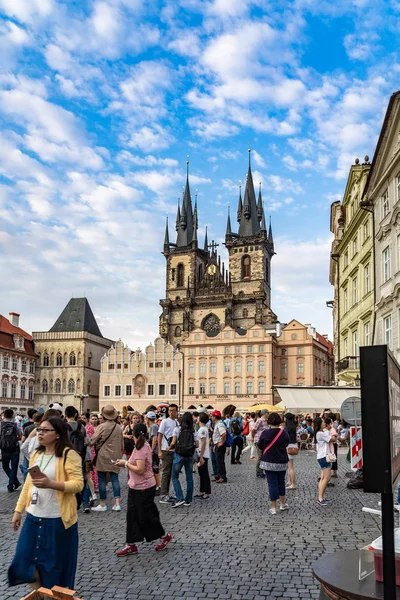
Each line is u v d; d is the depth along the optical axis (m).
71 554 7.39
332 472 25.02
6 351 113.12
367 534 13.15
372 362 5.66
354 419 20.45
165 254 142.50
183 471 30.38
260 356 111.38
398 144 34.12
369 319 41.75
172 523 14.65
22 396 118.69
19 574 7.17
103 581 9.81
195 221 143.25
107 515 15.80
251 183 143.75
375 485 5.57
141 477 11.67
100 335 132.12
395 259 34.91
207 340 115.38
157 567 10.63
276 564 10.76
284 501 16.41
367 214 42.47
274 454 15.88
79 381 122.12
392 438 5.77
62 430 7.70
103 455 16.39
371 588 6.02
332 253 57.81
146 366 118.56
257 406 48.22
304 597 8.98
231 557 11.27
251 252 135.88
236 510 16.48
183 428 17.48
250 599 8.90
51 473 7.48
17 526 7.74
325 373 128.25
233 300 132.25
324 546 12.06
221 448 23.72
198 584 9.63
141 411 117.12
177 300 135.38
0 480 24.61
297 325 115.50
